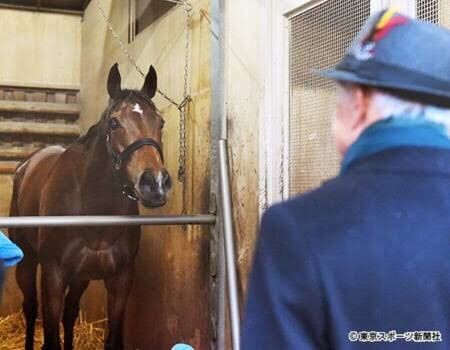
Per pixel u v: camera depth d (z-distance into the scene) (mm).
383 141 617
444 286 584
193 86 2521
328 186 638
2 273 969
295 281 590
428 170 604
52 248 2350
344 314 581
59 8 4598
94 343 3393
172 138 2756
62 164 2525
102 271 2395
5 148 4328
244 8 2148
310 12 1824
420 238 590
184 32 2637
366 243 589
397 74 605
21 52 4480
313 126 1797
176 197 2680
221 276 2201
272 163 1984
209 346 2291
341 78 637
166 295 2717
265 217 634
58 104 4465
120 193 2346
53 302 2377
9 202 4207
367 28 655
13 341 3486
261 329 599
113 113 2141
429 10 1373
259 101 2047
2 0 4438
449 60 613
